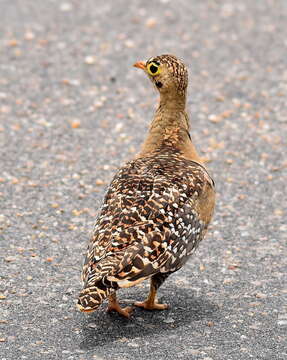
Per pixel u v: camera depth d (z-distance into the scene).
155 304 14.09
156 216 12.66
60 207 18.45
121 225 12.53
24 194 19.02
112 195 13.30
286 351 12.76
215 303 14.45
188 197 13.29
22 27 31.64
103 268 11.91
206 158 21.62
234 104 25.56
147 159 14.30
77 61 28.56
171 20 33.12
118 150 22.05
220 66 28.67
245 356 12.55
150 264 12.27
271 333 13.34
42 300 14.27
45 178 20.02
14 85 26.23
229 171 20.98
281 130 23.73
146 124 23.88
